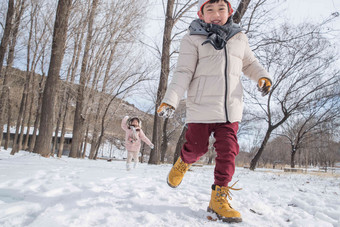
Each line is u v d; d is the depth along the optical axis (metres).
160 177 4.14
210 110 2.00
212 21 2.16
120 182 3.11
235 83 2.09
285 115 15.31
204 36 2.13
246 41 2.27
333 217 2.26
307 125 24.89
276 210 2.31
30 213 1.71
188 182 3.85
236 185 3.86
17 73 18.72
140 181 3.36
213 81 2.05
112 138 32.59
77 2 14.05
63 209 1.83
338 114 18.41
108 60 19.14
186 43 2.16
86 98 18.64
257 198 2.84
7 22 10.82
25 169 3.65
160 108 1.95
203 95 2.05
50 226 1.43
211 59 2.07
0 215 1.64
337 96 16.45
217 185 1.96
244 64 2.34
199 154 2.14
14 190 2.24
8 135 22.45
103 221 1.62
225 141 1.97
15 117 33.38
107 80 19.33
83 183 2.73
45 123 8.88
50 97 9.04
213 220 1.83
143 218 1.71
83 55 16.75
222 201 1.90
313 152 39.59
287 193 3.34
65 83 15.12
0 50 10.66
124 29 16.77
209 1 2.12
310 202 2.85
